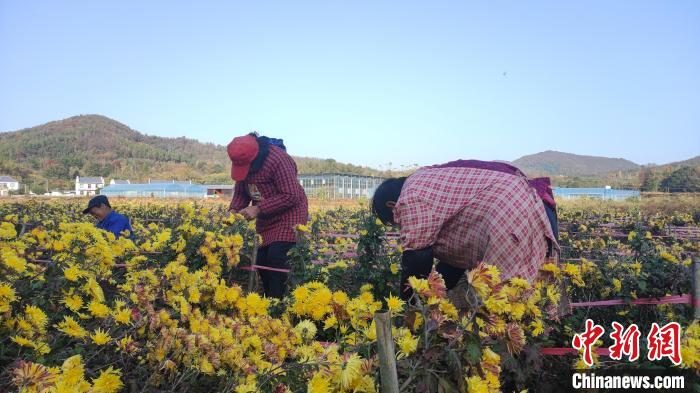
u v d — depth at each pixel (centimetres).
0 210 1488
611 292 404
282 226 432
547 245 285
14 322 238
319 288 235
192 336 230
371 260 454
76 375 179
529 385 285
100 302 276
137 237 628
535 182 303
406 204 273
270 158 424
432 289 176
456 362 163
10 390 200
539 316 255
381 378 154
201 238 429
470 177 275
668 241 1133
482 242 267
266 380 195
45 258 409
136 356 244
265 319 239
